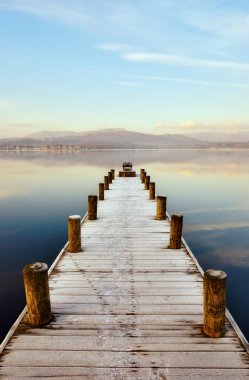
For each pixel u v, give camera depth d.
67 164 56.47
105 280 4.77
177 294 4.32
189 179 29.06
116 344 3.24
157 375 2.84
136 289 4.48
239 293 6.87
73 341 3.28
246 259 8.78
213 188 23.30
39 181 28.30
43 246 9.84
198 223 12.89
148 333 3.42
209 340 3.31
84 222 8.43
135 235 7.17
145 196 12.57
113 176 19.08
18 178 30.77
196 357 3.06
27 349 3.16
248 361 3.01
